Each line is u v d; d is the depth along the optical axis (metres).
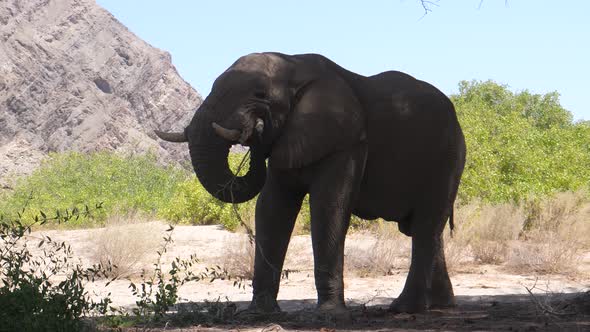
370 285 14.84
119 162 54.94
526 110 49.91
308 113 9.55
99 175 52.09
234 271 16.22
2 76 198.12
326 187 9.58
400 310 10.51
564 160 28.08
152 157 59.25
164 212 28.20
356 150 9.75
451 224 11.09
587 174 27.92
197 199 26.97
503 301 12.48
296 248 18.77
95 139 198.12
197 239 21.50
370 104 10.09
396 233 20.59
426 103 10.44
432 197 10.48
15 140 187.12
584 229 21.44
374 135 10.05
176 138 9.60
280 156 9.52
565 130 35.94
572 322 9.68
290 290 14.38
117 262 16.39
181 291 14.31
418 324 9.47
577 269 16.64
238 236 22.08
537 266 16.64
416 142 10.28
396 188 10.28
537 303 10.54
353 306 11.80
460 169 10.82
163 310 9.42
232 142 9.47
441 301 10.94
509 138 26.81
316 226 9.59
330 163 9.62
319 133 9.52
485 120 28.17
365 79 10.34
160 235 20.77
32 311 7.98
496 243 18.69
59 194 43.84
